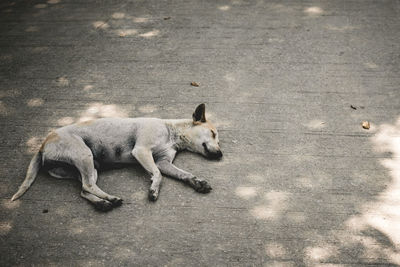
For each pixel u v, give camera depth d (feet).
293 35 21.49
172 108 16.58
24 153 14.42
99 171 13.70
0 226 11.66
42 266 10.53
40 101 17.17
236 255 10.77
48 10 25.18
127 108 16.63
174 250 10.91
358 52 19.88
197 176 13.38
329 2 24.86
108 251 10.91
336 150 14.37
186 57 19.98
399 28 21.70
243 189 12.85
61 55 20.45
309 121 15.76
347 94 17.16
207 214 11.97
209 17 23.58
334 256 10.77
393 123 15.53
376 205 12.25
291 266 10.51
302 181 13.12
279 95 17.22
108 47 21.04
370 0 24.82
